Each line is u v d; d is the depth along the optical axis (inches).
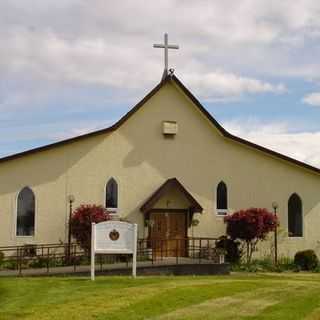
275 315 586.2
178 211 1318.9
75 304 610.5
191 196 1302.9
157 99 1322.6
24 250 1181.1
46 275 935.0
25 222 1210.6
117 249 808.9
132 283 759.1
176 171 1323.8
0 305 610.5
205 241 1322.6
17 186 1208.8
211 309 605.9
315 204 1411.2
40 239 1212.5
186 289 701.9
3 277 892.6
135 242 813.2
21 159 1215.6
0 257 1103.0
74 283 759.1
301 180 1405.0
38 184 1220.5
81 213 1173.7
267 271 1203.2
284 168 1396.4
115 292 677.9
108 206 1269.7
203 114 1341.0
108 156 1274.6
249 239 1274.6
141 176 1296.8
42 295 665.0
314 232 1406.3
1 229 1194.6
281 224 1380.4
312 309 624.4
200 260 1179.3
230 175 1359.5
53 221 1222.3
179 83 1318.9
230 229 1282.0
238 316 578.2
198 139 1346.0
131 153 1293.1
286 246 1378.0
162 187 1285.7
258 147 1369.3
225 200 1354.6
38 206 1216.8
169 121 1325.0
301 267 1288.1
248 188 1368.1
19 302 624.7
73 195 1239.5
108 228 808.3
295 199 1401.3
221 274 1081.4
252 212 1273.4
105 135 1275.8
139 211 1288.1
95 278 815.1
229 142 1365.7
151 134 1312.7
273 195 1381.6
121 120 1280.8
